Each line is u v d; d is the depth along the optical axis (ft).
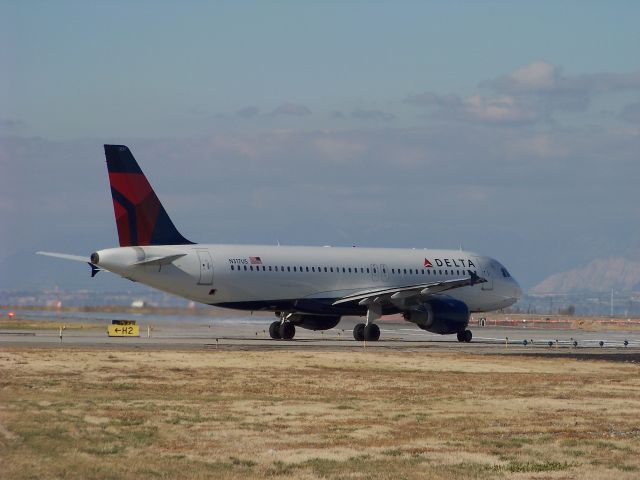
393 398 211.00
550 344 426.92
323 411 187.93
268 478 127.95
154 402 196.65
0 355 293.64
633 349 408.87
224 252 410.93
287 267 423.23
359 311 442.09
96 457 138.62
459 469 135.85
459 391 225.76
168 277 399.44
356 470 133.90
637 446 154.40
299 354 325.62
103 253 391.45
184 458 139.54
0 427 160.76
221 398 205.77
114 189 399.44
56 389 215.51
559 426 173.17
